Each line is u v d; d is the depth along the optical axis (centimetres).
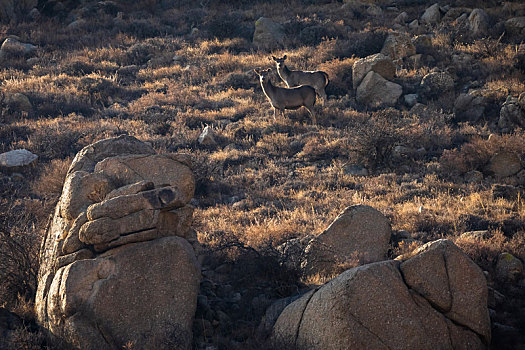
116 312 613
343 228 882
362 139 1580
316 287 685
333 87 2298
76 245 664
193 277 665
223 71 2561
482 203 1170
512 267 824
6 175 1457
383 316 577
